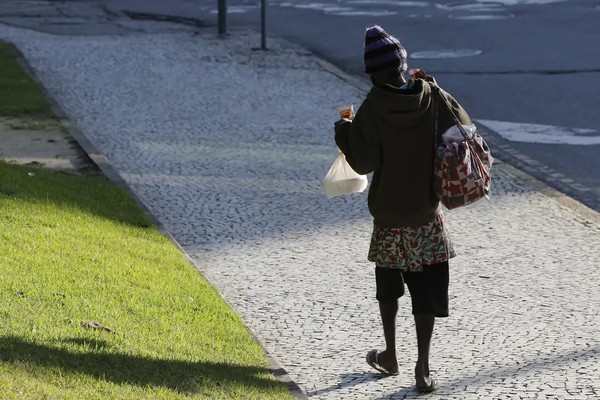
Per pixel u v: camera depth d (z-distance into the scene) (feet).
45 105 121.49
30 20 212.84
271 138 108.99
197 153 102.58
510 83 135.85
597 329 59.16
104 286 59.16
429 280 50.78
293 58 158.20
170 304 59.16
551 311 62.28
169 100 128.57
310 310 63.26
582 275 68.64
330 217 82.48
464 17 195.21
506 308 62.95
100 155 98.37
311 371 54.24
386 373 53.52
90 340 49.83
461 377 52.95
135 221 77.15
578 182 92.89
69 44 175.63
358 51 164.14
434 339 58.44
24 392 41.68
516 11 199.93
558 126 113.39
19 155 97.50
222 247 75.61
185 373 48.70
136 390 45.21
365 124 49.11
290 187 90.74
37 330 49.47
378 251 50.80
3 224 67.72
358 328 60.34
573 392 50.55
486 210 83.82
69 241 66.90
